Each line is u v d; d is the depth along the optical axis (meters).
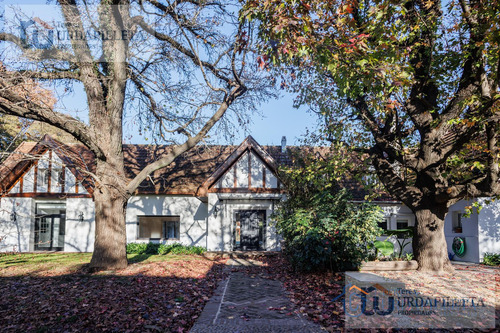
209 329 6.04
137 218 20.16
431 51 10.03
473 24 9.10
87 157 20.72
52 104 10.75
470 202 15.38
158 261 14.20
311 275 10.85
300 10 7.68
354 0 8.08
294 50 7.61
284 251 14.23
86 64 11.77
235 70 13.12
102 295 8.15
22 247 19.19
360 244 10.87
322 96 13.63
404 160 11.50
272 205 19.00
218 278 10.97
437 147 10.65
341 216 11.10
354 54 7.89
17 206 19.31
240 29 10.71
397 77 8.01
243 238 19.20
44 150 19.31
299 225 11.16
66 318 6.60
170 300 7.87
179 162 21.97
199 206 20.28
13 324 6.42
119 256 12.06
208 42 13.20
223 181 18.67
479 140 10.04
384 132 12.01
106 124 12.56
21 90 10.04
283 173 16.38
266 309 7.29
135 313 6.91
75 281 9.79
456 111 9.85
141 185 20.02
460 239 15.77
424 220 11.05
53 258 15.40
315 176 12.82
